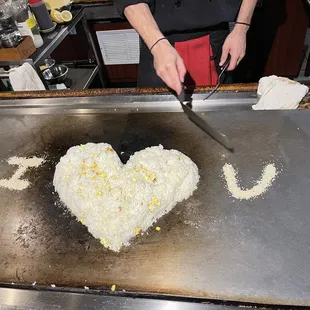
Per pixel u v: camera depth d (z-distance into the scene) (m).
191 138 1.00
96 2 2.09
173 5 1.17
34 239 0.83
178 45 1.27
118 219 0.79
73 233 0.83
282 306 0.65
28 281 0.76
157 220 0.83
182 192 0.86
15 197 0.94
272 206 0.81
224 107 1.05
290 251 0.73
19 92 1.21
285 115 1.00
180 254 0.76
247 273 0.71
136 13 1.05
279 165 0.89
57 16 1.73
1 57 1.49
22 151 1.06
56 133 1.09
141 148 1.00
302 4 1.88
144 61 1.38
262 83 1.05
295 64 2.19
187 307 0.67
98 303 0.69
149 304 0.68
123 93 1.14
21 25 1.49
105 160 0.90
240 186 0.87
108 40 2.20
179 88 0.93
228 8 1.17
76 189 0.85
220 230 0.79
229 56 1.14
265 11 1.95
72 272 0.76
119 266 0.75
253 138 0.97
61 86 1.94
